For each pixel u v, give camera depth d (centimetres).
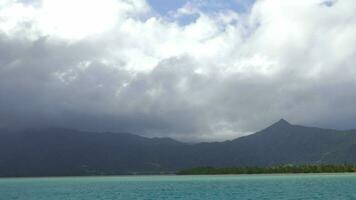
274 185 17362
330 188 14288
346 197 10869
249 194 12850
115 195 14238
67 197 13925
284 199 10906
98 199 12781
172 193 14362
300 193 12556
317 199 10550
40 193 16425
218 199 11481
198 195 13088
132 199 12325
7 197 14362
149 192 15275
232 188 16088
